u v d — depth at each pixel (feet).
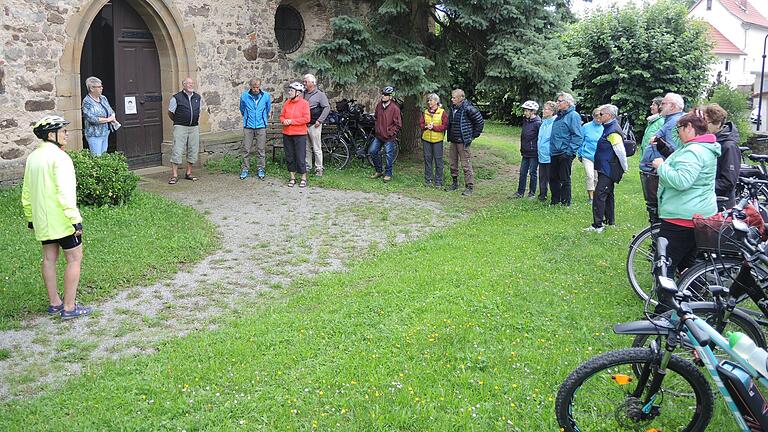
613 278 19.65
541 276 19.62
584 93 60.39
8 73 28.09
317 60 35.35
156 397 12.43
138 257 21.15
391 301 17.51
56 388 13.16
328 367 13.65
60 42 29.81
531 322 16.11
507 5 35.83
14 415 11.91
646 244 18.37
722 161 17.39
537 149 31.94
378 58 36.65
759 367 9.52
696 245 14.94
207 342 15.08
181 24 35.32
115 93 34.30
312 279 20.24
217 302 18.31
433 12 40.29
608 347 14.80
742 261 13.57
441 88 38.73
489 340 15.08
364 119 39.65
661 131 21.33
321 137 37.06
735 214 14.03
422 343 14.78
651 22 57.72
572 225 26.61
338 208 29.35
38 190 16.20
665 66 56.24
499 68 36.42
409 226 26.91
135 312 17.43
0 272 19.16
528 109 32.04
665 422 11.01
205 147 36.83
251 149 37.37
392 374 13.41
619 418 10.94
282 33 43.04
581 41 59.47
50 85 29.68
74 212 16.26
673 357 10.47
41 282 18.60
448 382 13.07
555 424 11.51
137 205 26.73
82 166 25.70
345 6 44.83
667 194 15.71
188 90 32.45
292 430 11.36
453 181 34.19
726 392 9.87
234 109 39.19
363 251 23.39
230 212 28.09
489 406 12.12
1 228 23.04
